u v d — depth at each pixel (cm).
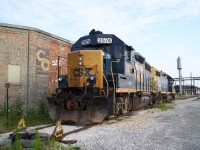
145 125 1033
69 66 1189
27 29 1520
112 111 1105
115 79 1173
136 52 1616
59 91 1145
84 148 667
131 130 923
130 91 1400
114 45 1283
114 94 1118
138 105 1672
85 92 1099
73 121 1116
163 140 755
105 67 1216
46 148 638
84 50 1175
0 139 775
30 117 1331
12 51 1470
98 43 1277
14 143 643
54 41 1722
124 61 1289
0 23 1413
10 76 1461
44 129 963
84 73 1157
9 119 1193
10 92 1452
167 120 1183
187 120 1175
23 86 1507
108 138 786
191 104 2362
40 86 1606
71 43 1897
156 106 2031
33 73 1552
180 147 674
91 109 1089
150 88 2073
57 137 745
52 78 1708
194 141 743
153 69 2272
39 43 1596
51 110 1148
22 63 1507
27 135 704
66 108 1126
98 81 1146
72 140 736
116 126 1014
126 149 654
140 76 1683
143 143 718
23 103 1500
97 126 1022
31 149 621
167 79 3092
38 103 1588
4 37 1444
